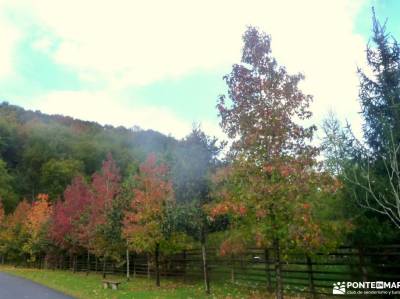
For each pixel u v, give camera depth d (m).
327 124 20.56
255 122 11.45
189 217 18.23
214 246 20.28
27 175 94.75
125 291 17.88
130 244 22.45
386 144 11.54
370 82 13.08
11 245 51.28
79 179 36.81
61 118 140.50
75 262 37.12
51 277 29.09
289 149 11.44
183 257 22.91
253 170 11.16
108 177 27.30
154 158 21.27
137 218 20.22
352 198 12.55
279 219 10.80
